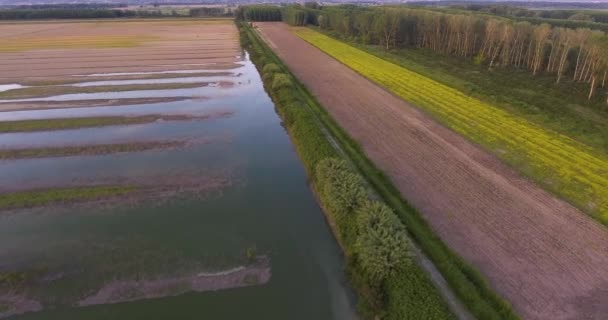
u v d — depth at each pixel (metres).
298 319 17.72
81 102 46.38
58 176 29.42
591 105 40.31
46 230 23.23
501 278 18.56
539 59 52.38
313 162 29.45
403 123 37.81
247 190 28.28
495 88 47.44
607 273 18.88
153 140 36.19
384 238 18.33
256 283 19.62
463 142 33.38
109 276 19.70
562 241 21.03
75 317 17.47
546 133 34.31
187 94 50.59
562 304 17.17
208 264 20.75
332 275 20.30
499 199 24.94
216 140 36.75
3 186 27.98
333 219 23.75
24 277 19.59
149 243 22.28
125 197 26.81
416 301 16.08
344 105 42.97
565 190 25.61
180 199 26.83
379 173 27.81
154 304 18.19
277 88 47.91
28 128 38.06
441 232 21.80
